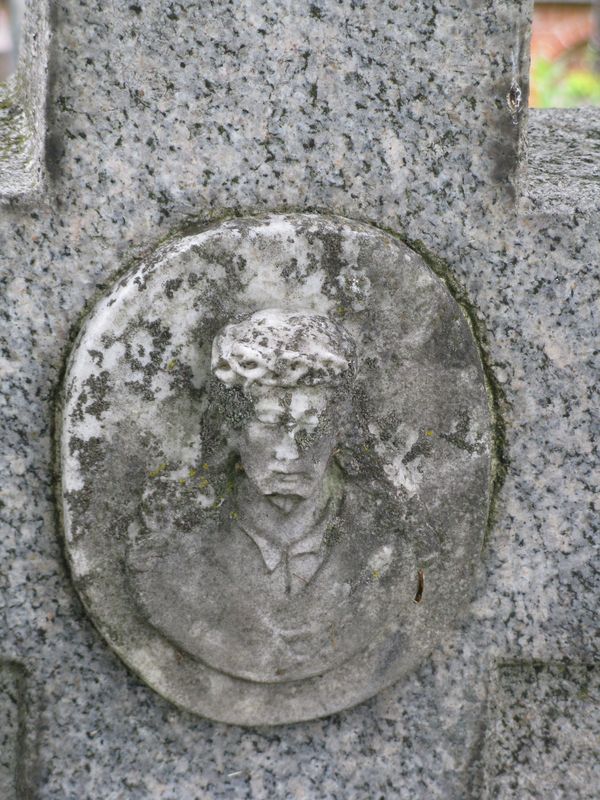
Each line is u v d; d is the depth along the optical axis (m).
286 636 1.20
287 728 1.31
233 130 1.13
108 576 1.17
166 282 1.10
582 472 1.29
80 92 1.09
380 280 1.14
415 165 1.17
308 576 1.18
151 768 1.28
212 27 1.10
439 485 1.22
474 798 1.35
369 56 1.14
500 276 1.22
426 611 1.26
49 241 1.12
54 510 1.19
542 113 1.60
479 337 1.24
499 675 1.36
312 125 1.15
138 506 1.15
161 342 1.11
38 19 1.17
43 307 1.14
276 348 1.03
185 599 1.18
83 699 1.25
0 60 4.47
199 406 1.14
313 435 1.08
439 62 1.15
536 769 1.37
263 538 1.17
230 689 1.24
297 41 1.12
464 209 1.20
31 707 1.23
